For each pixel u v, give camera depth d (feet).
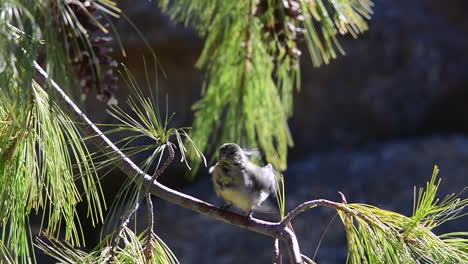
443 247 14.87
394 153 63.21
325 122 64.49
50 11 10.75
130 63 53.78
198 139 22.49
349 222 15.34
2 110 14.35
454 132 67.41
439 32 67.00
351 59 63.98
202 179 58.95
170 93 56.34
